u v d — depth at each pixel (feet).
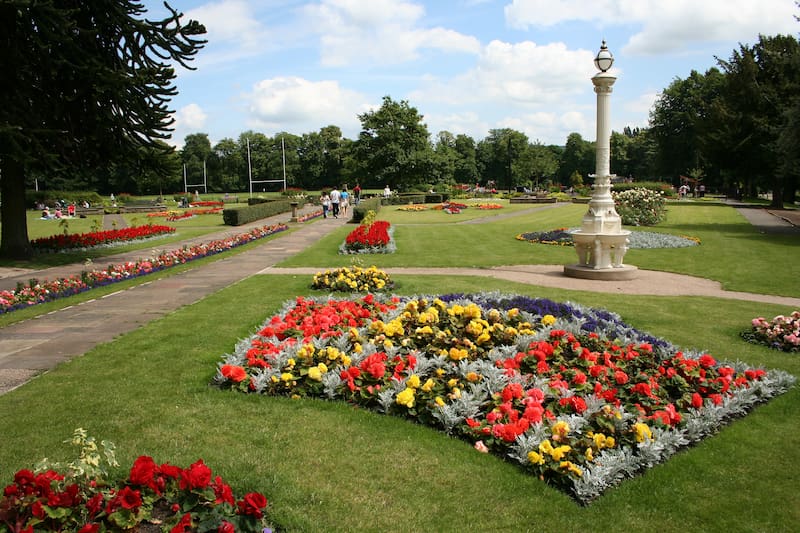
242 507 9.95
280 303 30.19
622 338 21.52
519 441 13.15
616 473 12.66
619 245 40.55
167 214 137.39
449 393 15.74
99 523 9.16
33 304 31.27
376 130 226.58
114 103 51.70
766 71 112.68
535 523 11.06
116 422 14.92
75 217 147.54
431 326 20.80
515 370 16.96
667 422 14.56
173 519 9.73
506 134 321.52
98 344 22.77
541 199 153.69
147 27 50.24
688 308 30.09
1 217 56.49
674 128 200.54
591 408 14.96
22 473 9.22
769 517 11.57
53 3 45.60
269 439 14.05
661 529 11.05
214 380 18.04
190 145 350.02
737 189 178.70
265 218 113.80
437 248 58.75
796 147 76.02
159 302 31.65
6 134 41.27
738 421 16.17
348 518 10.98
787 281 39.55
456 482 12.32
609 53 39.09
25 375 19.22
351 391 16.51
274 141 349.61
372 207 110.52
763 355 22.11
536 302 25.89
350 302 25.72
